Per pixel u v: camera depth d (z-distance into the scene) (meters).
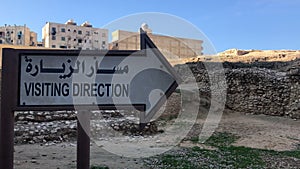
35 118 16.02
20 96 5.45
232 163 9.61
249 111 21.31
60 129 14.67
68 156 10.53
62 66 5.58
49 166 8.84
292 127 17.80
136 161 9.73
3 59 5.42
